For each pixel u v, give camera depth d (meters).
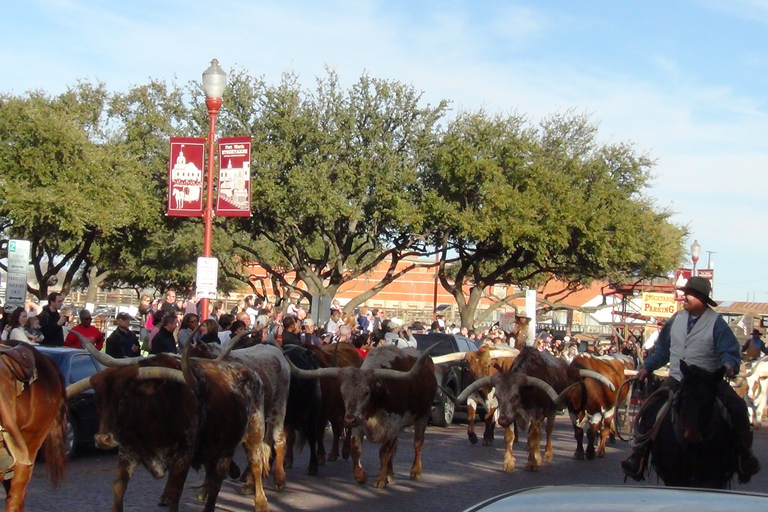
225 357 9.36
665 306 35.97
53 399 7.97
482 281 44.47
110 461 12.61
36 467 11.79
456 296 44.75
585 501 3.23
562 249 41.03
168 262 52.72
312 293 41.50
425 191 40.38
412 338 19.95
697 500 3.21
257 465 9.34
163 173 39.56
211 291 18.16
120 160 38.31
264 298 28.53
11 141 36.53
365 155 38.72
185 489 10.83
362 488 11.17
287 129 37.56
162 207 39.72
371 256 53.81
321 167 37.62
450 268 65.81
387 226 40.62
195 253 49.81
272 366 10.21
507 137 41.38
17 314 13.91
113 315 49.44
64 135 36.06
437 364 18.03
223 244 47.34
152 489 10.73
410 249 43.56
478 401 16.48
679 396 7.85
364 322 27.39
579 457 14.46
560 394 12.34
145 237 42.88
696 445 7.86
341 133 38.06
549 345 29.09
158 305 27.11
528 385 12.59
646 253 43.03
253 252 42.84
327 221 37.84
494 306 45.00
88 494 10.28
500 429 19.34
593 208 40.59
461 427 19.83
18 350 7.67
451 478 12.23
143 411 7.26
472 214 39.44
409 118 39.94
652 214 44.22
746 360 23.22
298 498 10.38
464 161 39.34
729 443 7.97
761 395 20.97
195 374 7.77
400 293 84.06
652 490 3.43
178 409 7.42
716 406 7.87
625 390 15.55
